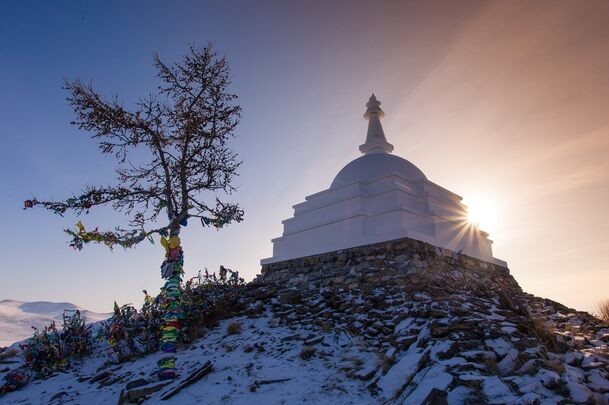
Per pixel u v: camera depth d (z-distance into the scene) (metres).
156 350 12.56
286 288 16.53
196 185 11.04
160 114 11.32
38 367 11.88
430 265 15.23
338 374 8.58
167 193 10.48
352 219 17.38
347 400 7.41
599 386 7.11
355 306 12.43
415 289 12.75
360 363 8.95
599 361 8.26
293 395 7.77
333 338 10.67
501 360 7.86
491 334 8.63
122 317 12.82
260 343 10.96
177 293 9.84
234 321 13.61
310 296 14.58
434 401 6.38
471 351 8.01
